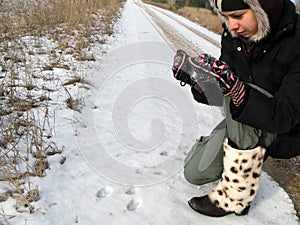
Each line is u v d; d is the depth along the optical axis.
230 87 1.43
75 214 1.91
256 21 1.47
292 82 1.60
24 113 3.08
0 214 1.81
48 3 8.46
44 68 4.46
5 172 2.13
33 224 1.79
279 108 1.50
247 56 1.82
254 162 1.79
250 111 1.45
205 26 17.28
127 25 10.25
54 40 6.12
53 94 3.63
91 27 7.66
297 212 2.22
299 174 2.76
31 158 2.38
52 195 2.03
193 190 2.24
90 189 2.14
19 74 4.11
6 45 5.04
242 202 1.93
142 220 1.92
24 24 6.50
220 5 1.47
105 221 1.88
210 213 1.97
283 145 1.88
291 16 1.55
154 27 11.40
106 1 13.42
